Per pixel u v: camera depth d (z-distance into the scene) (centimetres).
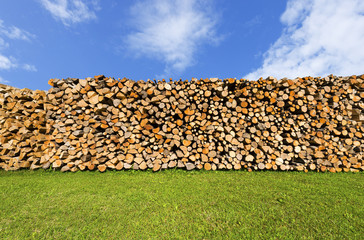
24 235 303
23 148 680
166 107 645
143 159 641
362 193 452
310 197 424
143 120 637
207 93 644
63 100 688
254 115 650
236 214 357
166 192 454
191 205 392
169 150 644
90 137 645
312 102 671
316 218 343
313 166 639
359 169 668
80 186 505
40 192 467
